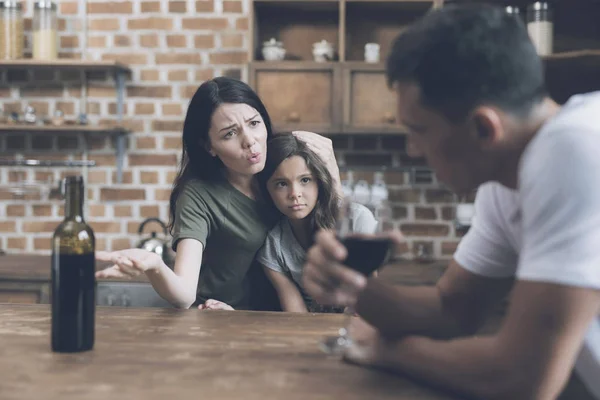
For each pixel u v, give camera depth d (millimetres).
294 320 1430
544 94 971
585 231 861
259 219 2117
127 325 1366
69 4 3727
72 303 1146
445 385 961
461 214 3477
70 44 3736
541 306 876
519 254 1230
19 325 1360
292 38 3643
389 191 3672
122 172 3748
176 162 3736
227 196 2098
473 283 1257
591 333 1036
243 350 1167
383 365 1058
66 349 1142
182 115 3736
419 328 1179
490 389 916
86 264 1154
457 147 967
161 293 1716
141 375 1018
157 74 3734
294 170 2002
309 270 1052
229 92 2004
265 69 3363
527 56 934
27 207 3764
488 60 915
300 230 2133
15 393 931
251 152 1987
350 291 1045
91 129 3510
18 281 3125
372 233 1088
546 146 896
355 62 3350
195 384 975
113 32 3734
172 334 1286
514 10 3225
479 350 943
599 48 3479
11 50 3508
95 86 3740
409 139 1031
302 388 964
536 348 880
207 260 2186
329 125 3355
